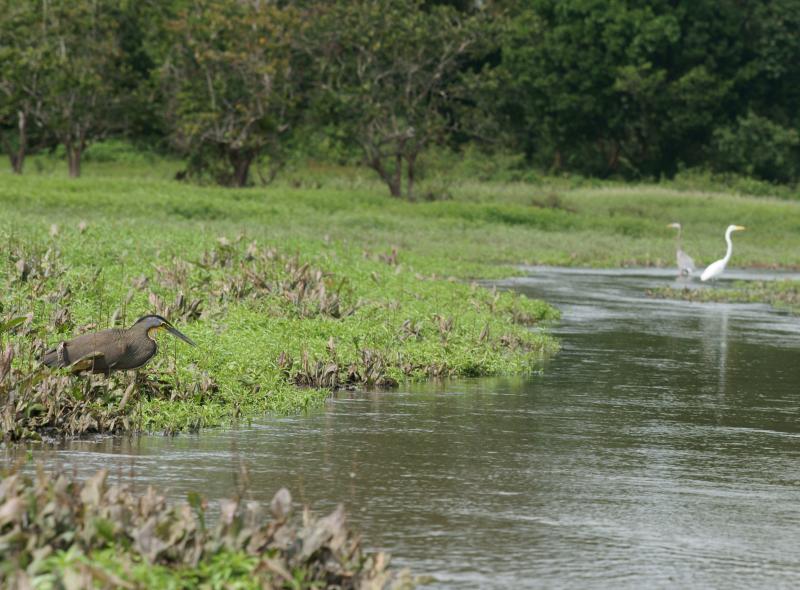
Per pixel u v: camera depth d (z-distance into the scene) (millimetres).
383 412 22703
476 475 17734
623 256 76500
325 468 17844
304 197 94375
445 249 72125
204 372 23094
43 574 10570
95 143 135125
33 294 28688
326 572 11508
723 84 133875
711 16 135750
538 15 139375
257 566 11039
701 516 15859
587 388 26484
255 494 16094
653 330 38875
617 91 134125
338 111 104188
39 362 21062
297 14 104562
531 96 139750
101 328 25797
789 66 137500
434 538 14438
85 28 108500
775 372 29781
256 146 103812
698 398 25531
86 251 38062
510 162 135250
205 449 18812
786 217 102500
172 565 11195
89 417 19562
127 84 115375
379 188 113938
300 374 25484
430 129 103250
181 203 79188
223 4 103000
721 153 138250
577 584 12945
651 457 19422
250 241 46156
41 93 107250
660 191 115688
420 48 101625
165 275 34406
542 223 94062
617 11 132875
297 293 33188
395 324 32031
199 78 105938
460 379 27500
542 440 20484
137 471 17125
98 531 11305
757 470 18703
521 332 34281
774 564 13867
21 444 18578
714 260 77188
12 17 105562
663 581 13133
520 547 14195
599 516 15680
